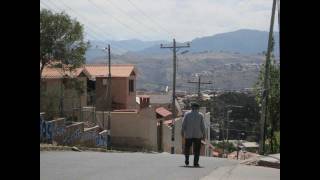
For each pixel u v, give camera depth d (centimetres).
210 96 8925
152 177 1277
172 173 1374
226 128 7906
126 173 1341
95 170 1384
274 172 1465
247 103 8006
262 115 3631
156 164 1638
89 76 5297
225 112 8069
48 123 3078
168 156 2236
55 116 3788
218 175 1356
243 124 7969
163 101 7769
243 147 7356
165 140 5666
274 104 4197
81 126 3750
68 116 4331
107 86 5559
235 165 1692
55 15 3938
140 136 4859
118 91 5791
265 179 1294
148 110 4962
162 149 5609
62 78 4347
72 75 4378
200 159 2094
